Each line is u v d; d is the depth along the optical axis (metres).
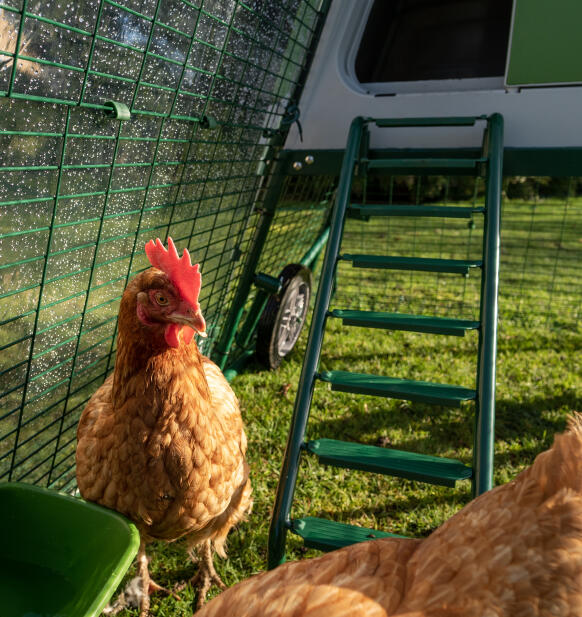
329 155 1.15
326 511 0.87
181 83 0.74
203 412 0.56
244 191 1.10
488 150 0.95
